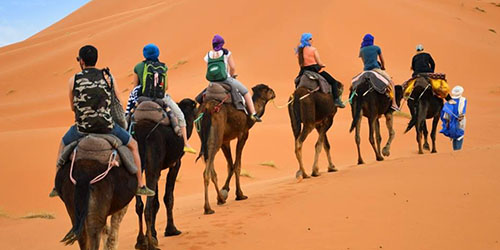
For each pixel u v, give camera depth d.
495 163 13.09
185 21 76.38
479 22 78.88
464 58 58.22
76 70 77.69
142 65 10.43
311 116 15.20
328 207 11.12
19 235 14.46
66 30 110.38
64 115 51.88
